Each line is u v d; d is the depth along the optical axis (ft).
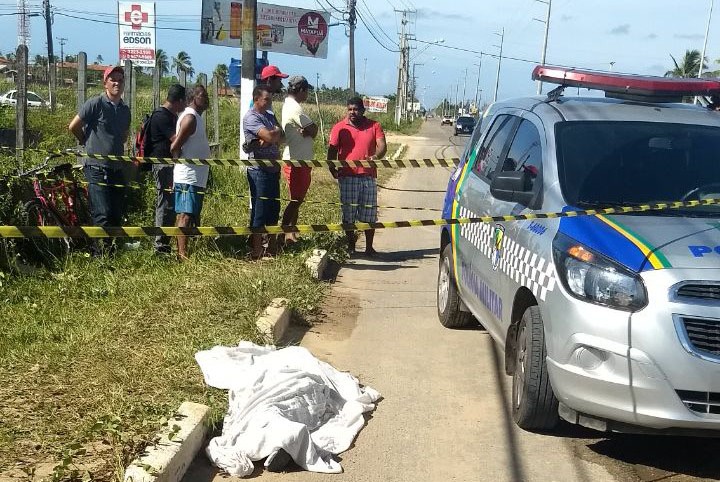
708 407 12.88
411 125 240.32
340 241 32.17
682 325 12.85
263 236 27.71
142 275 23.44
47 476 11.80
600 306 13.41
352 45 104.06
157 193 27.17
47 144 36.22
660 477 14.10
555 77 19.52
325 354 19.80
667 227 14.49
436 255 32.78
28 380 15.38
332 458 14.32
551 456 14.75
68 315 19.44
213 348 17.35
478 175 20.84
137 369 16.25
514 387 16.05
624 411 13.21
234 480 13.23
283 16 85.71
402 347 20.67
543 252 14.98
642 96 19.33
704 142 17.35
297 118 29.01
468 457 14.61
